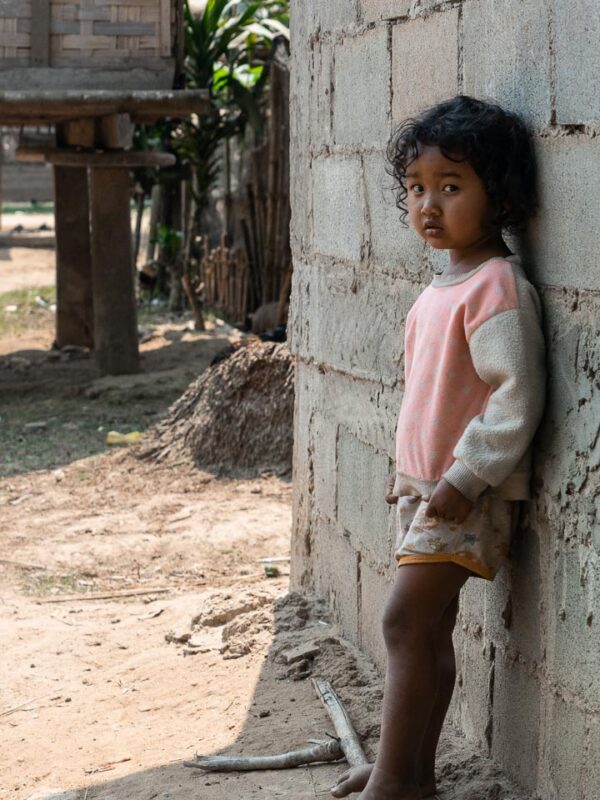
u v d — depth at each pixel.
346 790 3.40
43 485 9.02
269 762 3.84
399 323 4.11
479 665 3.65
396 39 3.97
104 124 12.02
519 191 3.05
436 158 3.00
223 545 7.39
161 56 11.37
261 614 5.21
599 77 2.75
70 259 14.88
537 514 3.19
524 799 3.33
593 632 2.97
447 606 3.31
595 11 2.75
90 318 14.99
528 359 3.00
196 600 6.04
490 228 3.11
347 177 4.53
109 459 9.58
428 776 3.37
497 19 3.23
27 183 32.16
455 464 3.03
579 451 2.96
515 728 3.43
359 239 4.45
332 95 4.66
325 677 4.50
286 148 15.17
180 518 8.02
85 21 11.25
